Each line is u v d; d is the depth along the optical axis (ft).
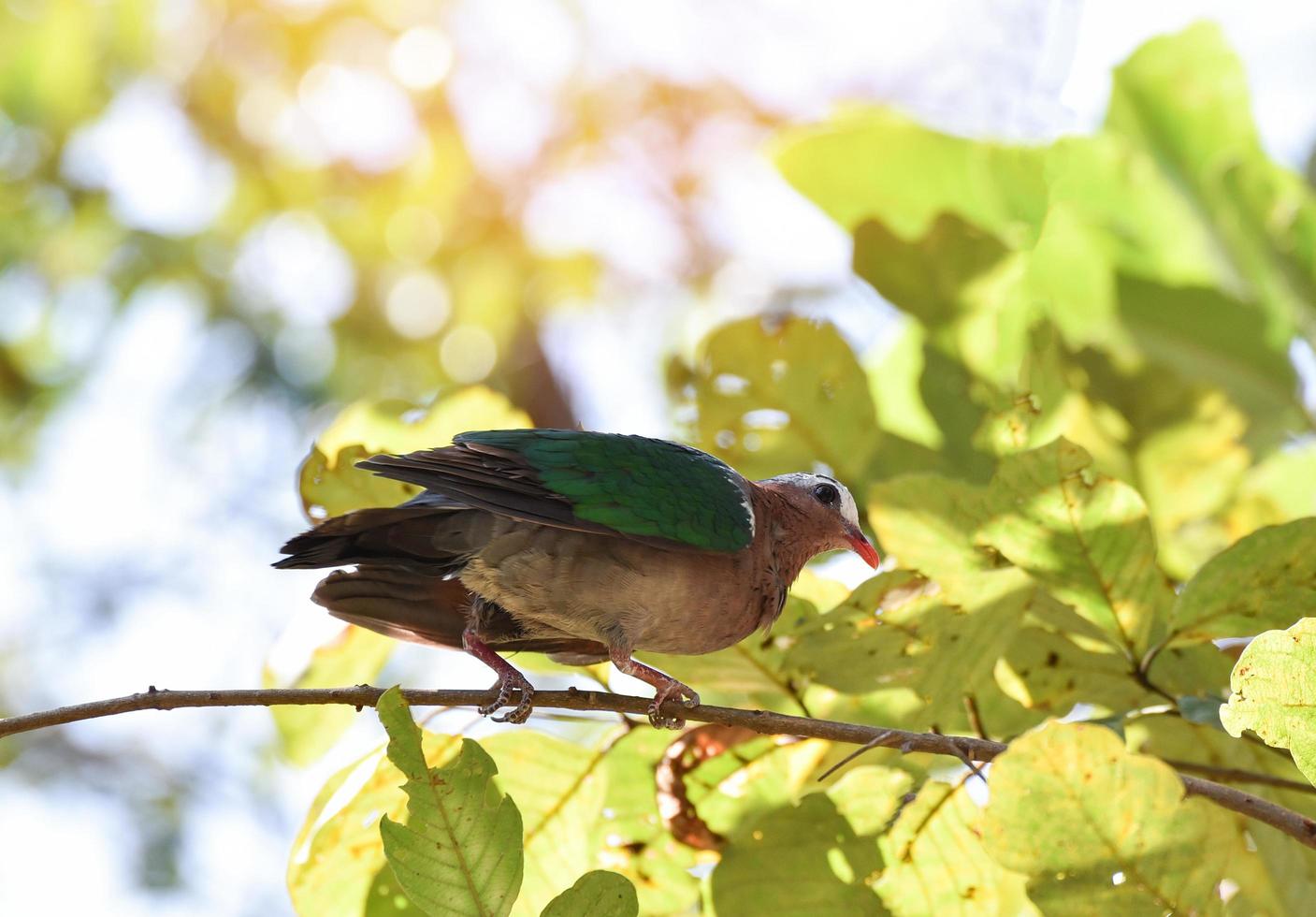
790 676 28.96
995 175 35.35
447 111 64.23
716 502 32.68
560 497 31.50
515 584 31.86
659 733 29.45
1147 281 34.53
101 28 68.28
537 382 67.10
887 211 36.17
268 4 64.95
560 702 28.07
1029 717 27.71
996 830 21.88
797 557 37.35
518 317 66.85
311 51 64.95
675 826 28.94
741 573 33.06
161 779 68.28
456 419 32.30
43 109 69.15
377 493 31.65
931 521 26.21
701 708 26.68
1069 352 34.27
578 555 31.81
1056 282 35.73
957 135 35.35
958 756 24.34
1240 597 25.20
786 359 32.99
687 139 61.77
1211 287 34.27
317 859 27.27
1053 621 27.14
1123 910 22.02
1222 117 35.65
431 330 68.23
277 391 68.33
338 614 31.24
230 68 67.26
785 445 33.76
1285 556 24.72
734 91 60.90
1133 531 25.71
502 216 65.57
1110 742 21.22
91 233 71.00
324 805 27.20
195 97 67.82
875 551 37.27
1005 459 25.58
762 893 26.68
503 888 21.76
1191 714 24.84
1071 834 21.75
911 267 34.01
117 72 69.05
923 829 26.63
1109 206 36.27
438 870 21.72
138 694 24.48
